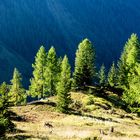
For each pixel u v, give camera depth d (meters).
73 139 33.78
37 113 64.81
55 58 83.31
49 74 83.25
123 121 59.75
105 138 35.28
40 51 83.62
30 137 35.16
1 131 34.81
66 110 66.81
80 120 56.41
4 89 42.06
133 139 36.50
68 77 82.38
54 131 41.53
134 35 80.62
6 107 39.53
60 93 67.00
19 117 58.41
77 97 78.88
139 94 57.72
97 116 64.44
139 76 58.31
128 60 73.00
